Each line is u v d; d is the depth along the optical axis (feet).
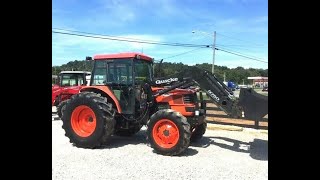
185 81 26.55
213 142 29.35
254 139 31.12
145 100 26.96
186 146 23.61
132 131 30.30
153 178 18.53
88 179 18.04
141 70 28.22
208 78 25.89
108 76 27.84
